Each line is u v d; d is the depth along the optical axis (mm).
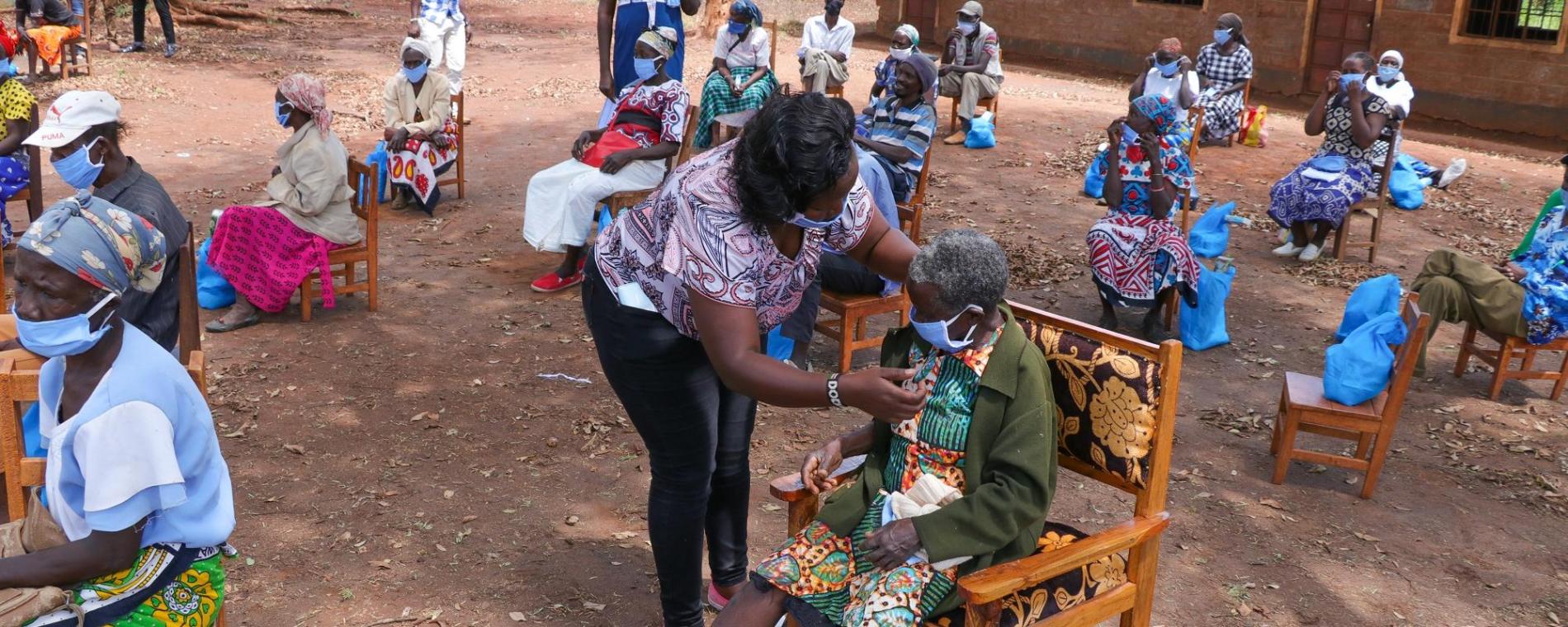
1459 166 11344
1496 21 15781
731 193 2736
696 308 2812
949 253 2826
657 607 4004
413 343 6574
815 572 3139
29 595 2508
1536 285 5977
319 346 6461
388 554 4289
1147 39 19734
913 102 7070
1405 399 6246
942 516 2887
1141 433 3043
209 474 2738
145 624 2676
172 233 4188
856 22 25922
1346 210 8578
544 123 13664
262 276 6594
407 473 4969
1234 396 6270
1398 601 4254
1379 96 8523
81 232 2473
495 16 25688
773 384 2750
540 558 4305
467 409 5680
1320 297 8070
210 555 2805
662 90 7352
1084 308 7734
